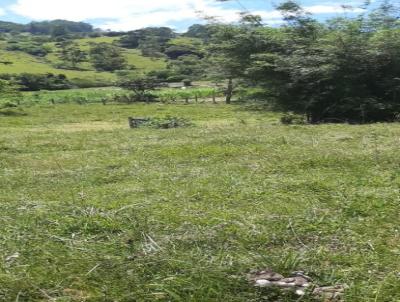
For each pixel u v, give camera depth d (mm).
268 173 7125
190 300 3064
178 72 76125
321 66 17219
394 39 17203
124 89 51438
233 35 19969
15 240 4207
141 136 12883
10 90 37875
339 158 7809
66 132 15828
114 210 5117
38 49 101625
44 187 6781
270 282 3348
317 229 4484
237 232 4355
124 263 3621
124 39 121438
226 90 35812
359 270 3543
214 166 7762
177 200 5586
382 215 4848
